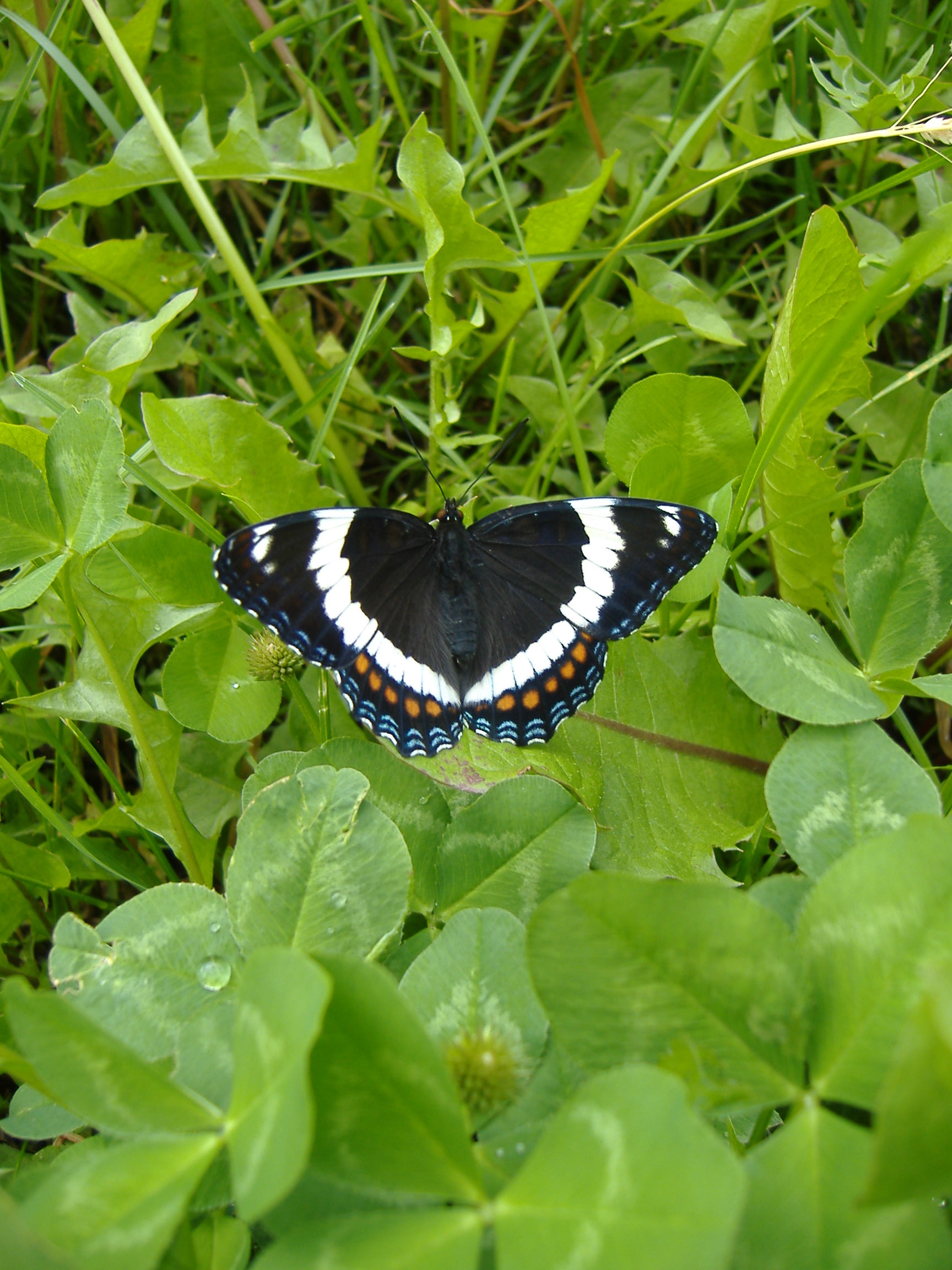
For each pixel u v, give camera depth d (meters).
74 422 0.20
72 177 0.28
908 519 0.20
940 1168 0.13
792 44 0.28
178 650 0.22
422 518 0.24
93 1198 0.14
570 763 0.20
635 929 0.15
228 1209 0.17
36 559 0.22
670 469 0.22
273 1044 0.15
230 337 0.27
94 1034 0.15
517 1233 0.14
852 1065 0.15
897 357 0.28
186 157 0.25
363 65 0.30
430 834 0.20
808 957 0.16
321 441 0.25
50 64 0.27
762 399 0.22
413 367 0.28
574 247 0.27
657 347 0.26
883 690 0.19
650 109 0.28
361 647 0.21
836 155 0.28
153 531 0.21
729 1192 0.13
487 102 0.29
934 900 0.15
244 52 0.28
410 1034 0.15
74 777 0.24
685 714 0.21
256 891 0.18
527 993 0.17
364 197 0.27
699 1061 0.15
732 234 0.28
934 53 0.27
